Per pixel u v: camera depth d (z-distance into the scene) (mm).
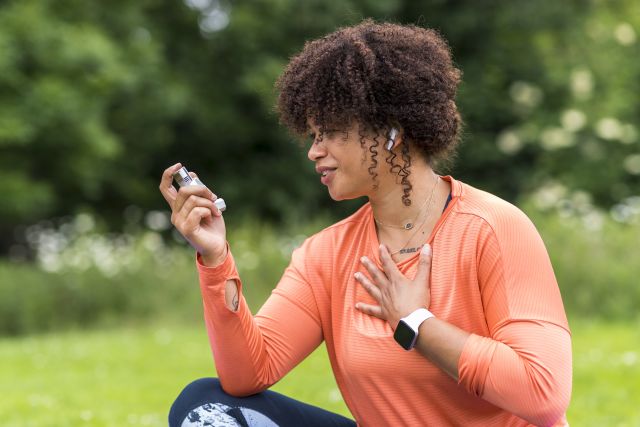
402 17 22469
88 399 8008
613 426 6738
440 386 3230
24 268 15828
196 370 9367
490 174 23391
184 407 3473
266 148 23516
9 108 16859
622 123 22609
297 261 3586
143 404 7820
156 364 9703
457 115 3402
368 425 3406
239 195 22781
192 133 22984
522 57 23188
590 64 22922
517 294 3174
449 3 22625
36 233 22625
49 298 14797
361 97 3205
